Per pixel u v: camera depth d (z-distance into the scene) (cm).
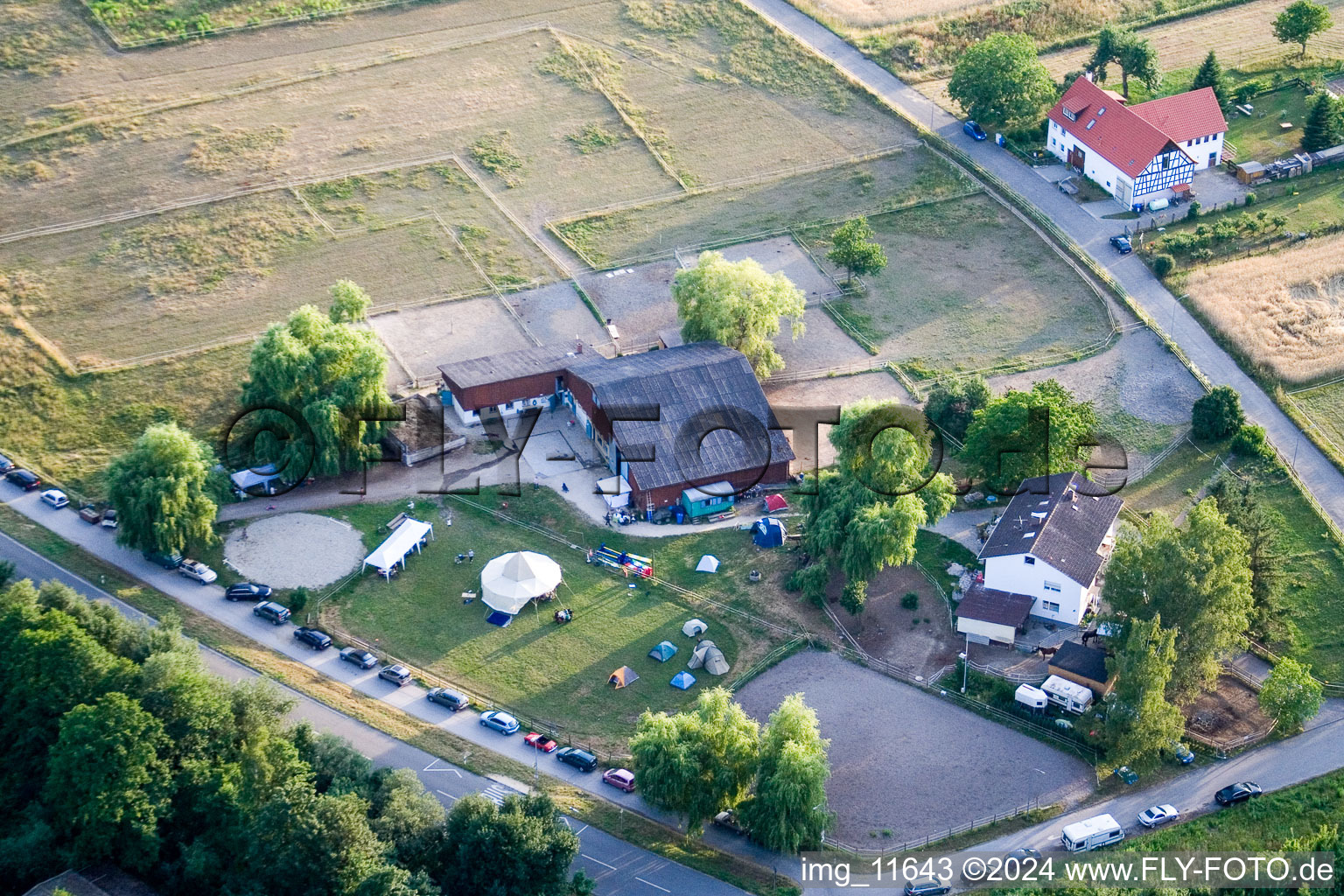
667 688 15138
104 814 12662
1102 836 13262
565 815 13575
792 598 16175
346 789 12950
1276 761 14262
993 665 15288
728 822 13688
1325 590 16188
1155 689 13650
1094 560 15625
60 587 14800
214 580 16275
